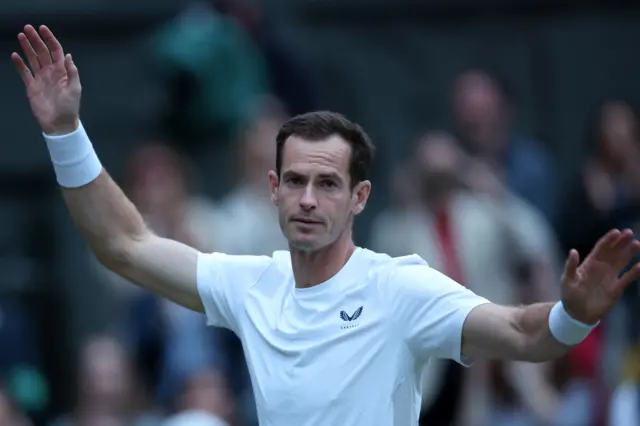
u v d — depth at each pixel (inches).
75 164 667.4
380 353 608.4
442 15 1513.3
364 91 1508.4
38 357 1466.5
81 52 1509.6
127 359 1251.2
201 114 1416.1
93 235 674.2
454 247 1213.1
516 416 1209.4
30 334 1451.8
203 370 1144.2
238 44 1412.4
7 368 1374.3
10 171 1520.7
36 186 1523.1
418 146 1390.3
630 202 1285.7
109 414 1211.9
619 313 1187.3
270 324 633.0
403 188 1259.8
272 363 625.3
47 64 673.0
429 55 1509.6
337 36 1514.5
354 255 631.8
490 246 1218.0
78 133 668.7
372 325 610.2
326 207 616.1
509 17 1515.7
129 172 1368.1
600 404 1175.6
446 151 1237.7
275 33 1446.9
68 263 1496.1
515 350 578.9
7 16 1509.6
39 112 668.1
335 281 625.0
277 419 617.9
